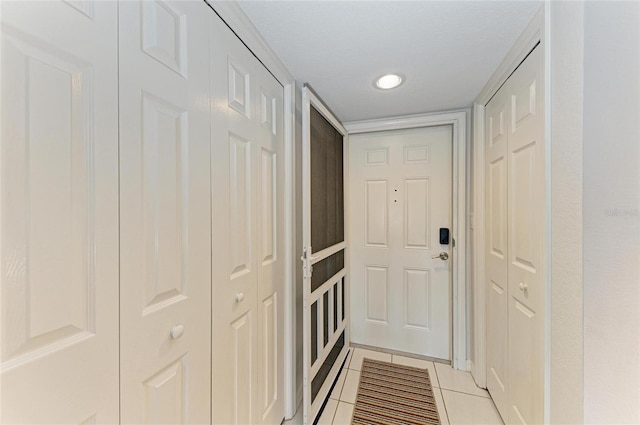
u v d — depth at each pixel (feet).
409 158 7.24
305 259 4.67
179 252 2.55
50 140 1.59
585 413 2.58
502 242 4.78
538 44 3.44
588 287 2.55
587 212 2.55
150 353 2.24
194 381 2.73
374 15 3.29
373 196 7.59
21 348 1.48
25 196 1.49
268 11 3.24
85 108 1.77
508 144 4.46
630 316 2.24
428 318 7.18
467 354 6.51
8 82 1.42
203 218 2.86
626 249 2.26
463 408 5.25
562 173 2.93
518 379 4.19
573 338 2.76
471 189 6.24
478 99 5.70
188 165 2.65
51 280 1.60
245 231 3.69
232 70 3.36
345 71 4.69
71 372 1.69
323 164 5.88
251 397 3.81
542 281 3.42
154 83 2.27
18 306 1.47
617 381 2.35
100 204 1.86
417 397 5.60
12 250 1.45
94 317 1.82
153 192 2.27
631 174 2.22
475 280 5.90
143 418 2.17
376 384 6.06
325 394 5.52
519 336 4.14
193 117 2.72
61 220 1.65
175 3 2.49
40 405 1.55
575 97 2.71
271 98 4.38
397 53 4.13
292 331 4.96
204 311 2.87
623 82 2.25
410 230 7.29
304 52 4.13
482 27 3.52
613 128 2.33
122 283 2.01
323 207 5.87
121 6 1.99
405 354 7.30
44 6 1.56
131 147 2.07
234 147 3.43
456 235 6.57
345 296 7.39
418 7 3.16
